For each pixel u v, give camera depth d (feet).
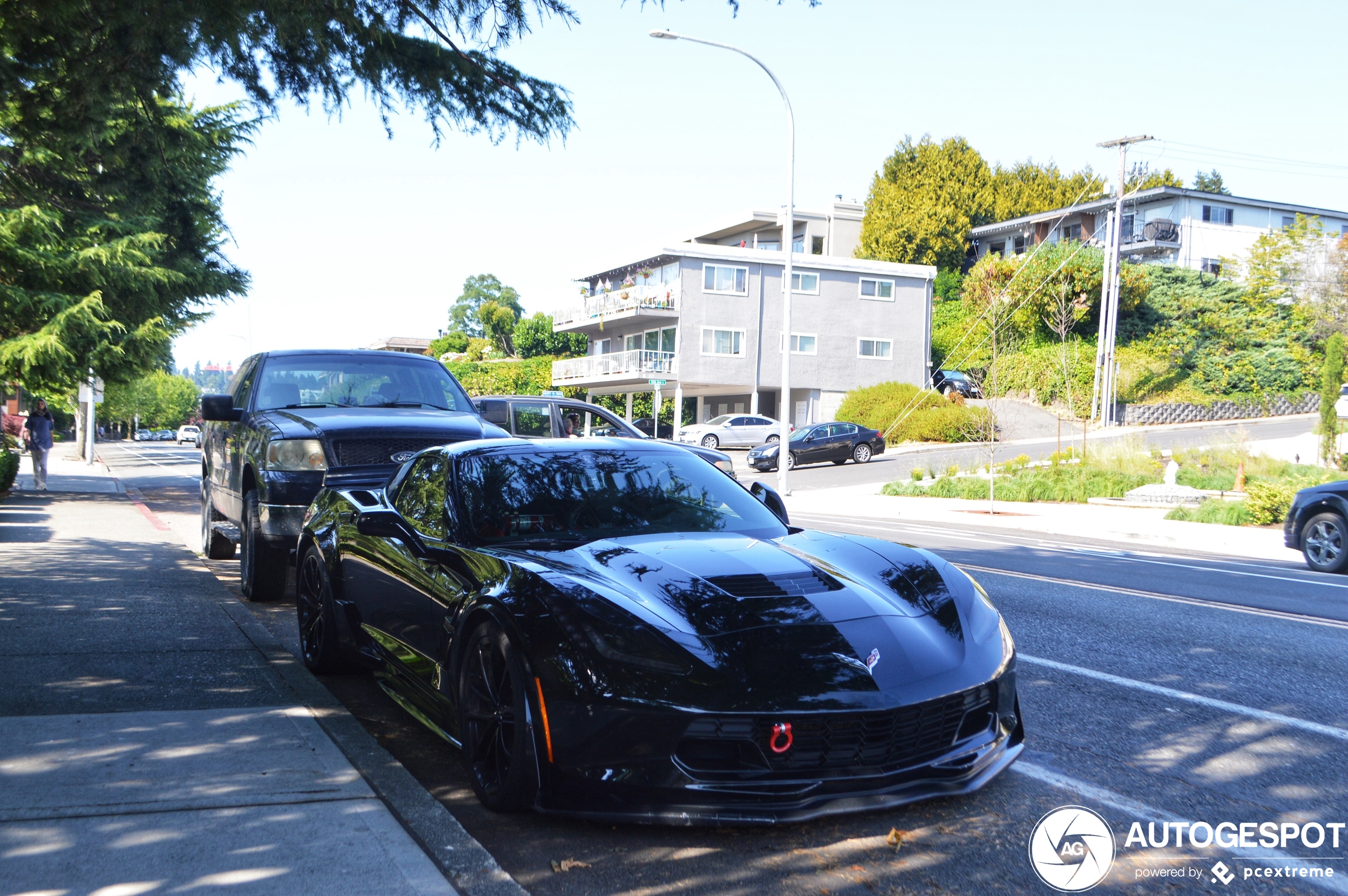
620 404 202.49
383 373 30.66
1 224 59.36
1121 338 164.96
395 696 16.42
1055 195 225.76
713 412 181.68
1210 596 31.55
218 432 33.71
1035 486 81.56
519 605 12.23
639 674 11.17
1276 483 65.26
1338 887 10.64
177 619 23.65
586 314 182.70
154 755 13.53
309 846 10.75
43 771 12.79
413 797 12.31
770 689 11.03
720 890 10.36
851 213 221.66
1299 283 155.94
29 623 22.59
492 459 16.58
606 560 13.41
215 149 69.87
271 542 25.32
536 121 24.16
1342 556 39.24
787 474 84.69
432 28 22.91
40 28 19.56
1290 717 17.04
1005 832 11.96
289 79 22.56
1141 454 86.94
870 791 11.27
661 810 10.98
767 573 13.23
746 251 161.89
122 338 65.41
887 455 125.49
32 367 61.72
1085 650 22.57
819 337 166.50
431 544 15.02
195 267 71.31
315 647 19.58
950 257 212.23
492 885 10.14
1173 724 16.58
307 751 13.84
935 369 176.35
